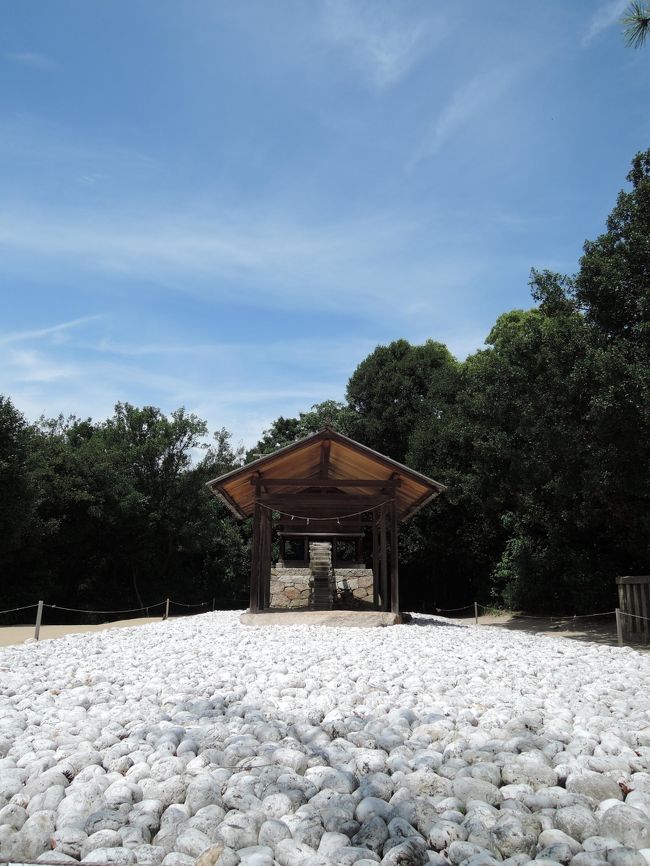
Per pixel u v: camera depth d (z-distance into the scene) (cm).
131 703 649
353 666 896
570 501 2045
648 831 339
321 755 469
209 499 3794
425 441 3206
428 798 392
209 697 689
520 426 1752
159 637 1354
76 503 3159
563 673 870
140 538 3516
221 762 465
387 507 1897
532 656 1044
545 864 305
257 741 517
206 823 360
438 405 3503
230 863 313
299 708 628
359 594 2495
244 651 1055
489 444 2139
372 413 3831
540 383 1639
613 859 310
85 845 342
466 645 1181
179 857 320
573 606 2342
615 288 1539
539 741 491
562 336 1552
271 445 4438
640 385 1298
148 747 496
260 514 1667
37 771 448
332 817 367
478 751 472
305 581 2470
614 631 1777
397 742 508
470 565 3200
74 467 3194
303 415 4541
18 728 562
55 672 863
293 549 4091
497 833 338
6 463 2331
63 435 4122
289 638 1259
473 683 761
